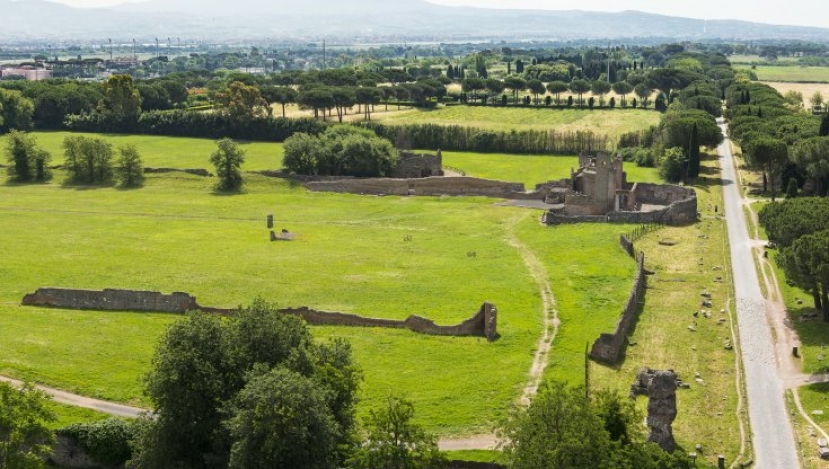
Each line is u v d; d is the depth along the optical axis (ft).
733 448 292.61
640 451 245.86
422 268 499.10
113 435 278.87
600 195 640.99
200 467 270.26
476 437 292.20
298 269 497.87
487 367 349.82
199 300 434.30
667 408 284.41
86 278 480.23
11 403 255.70
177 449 269.64
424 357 360.28
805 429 305.53
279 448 247.91
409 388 329.11
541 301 433.89
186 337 277.64
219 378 272.51
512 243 565.53
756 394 335.06
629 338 393.50
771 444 295.48
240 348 282.15
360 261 516.32
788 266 417.08
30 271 495.00
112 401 317.83
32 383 330.54
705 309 436.35
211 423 269.44
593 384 336.90
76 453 281.54
